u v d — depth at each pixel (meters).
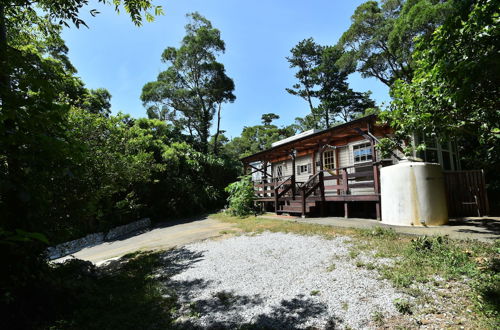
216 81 24.97
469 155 10.59
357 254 4.50
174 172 16.55
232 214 12.95
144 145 8.88
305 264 4.41
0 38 3.13
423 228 5.85
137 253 6.88
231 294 3.63
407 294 2.97
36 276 3.28
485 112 3.99
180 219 15.27
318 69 27.28
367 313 2.72
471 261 3.59
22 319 2.95
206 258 5.46
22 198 2.31
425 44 3.65
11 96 2.31
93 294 3.98
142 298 3.71
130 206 12.30
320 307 2.98
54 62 4.58
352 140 10.66
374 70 21.55
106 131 6.36
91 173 4.94
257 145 37.38
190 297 3.67
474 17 2.82
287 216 10.13
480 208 7.32
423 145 6.54
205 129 26.33
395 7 18.64
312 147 12.83
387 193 6.85
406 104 5.10
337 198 8.91
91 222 10.66
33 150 2.48
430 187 6.29
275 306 3.15
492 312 2.43
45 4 3.53
